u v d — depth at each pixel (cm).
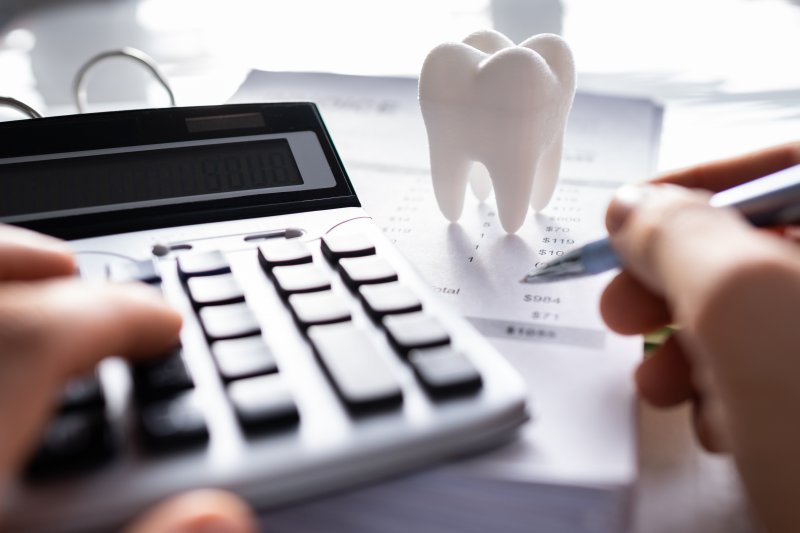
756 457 22
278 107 44
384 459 23
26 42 80
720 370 22
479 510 23
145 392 25
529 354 31
